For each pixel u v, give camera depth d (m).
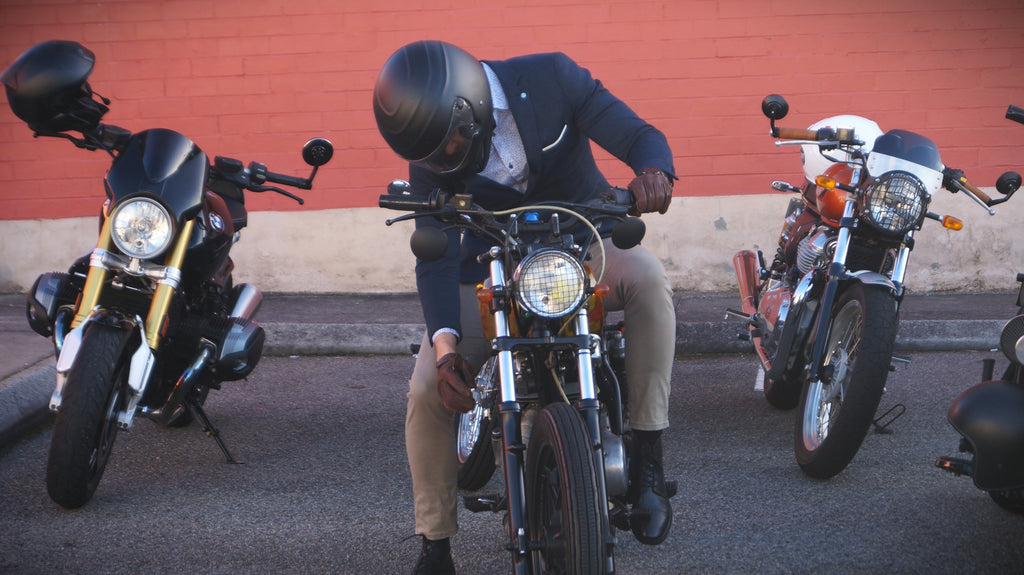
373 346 6.78
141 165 3.99
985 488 3.10
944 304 7.38
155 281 4.02
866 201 4.05
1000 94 7.82
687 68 7.91
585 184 3.26
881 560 3.38
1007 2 7.75
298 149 8.09
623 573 3.34
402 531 3.77
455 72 2.66
